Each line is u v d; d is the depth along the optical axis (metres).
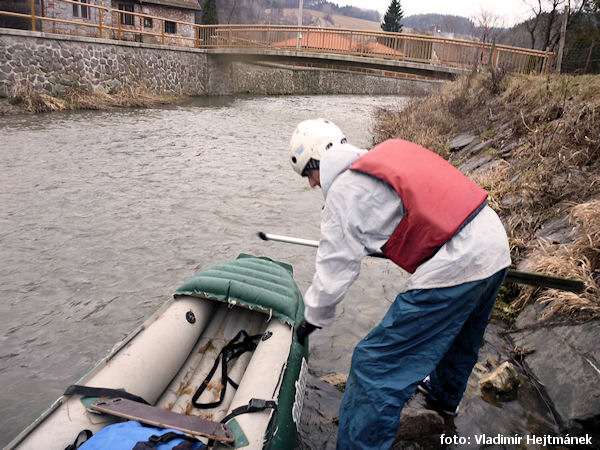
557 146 5.75
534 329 3.44
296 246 5.62
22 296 4.19
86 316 3.93
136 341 2.61
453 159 8.77
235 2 56.19
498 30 19.39
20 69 14.30
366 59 21.16
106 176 8.05
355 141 12.66
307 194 7.77
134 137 11.52
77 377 3.19
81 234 5.61
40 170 8.10
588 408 2.62
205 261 5.08
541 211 4.78
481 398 2.94
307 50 22.50
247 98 24.84
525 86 10.12
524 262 4.11
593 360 2.86
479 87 12.95
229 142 11.84
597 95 6.71
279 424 2.22
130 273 4.72
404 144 2.12
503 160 6.51
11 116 12.92
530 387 3.03
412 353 2.09
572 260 3.53
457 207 1.96
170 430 1.88
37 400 2.95
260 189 7.89
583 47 14.73
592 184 4.54
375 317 4.02
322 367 3.32
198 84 23.19
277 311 2.95
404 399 2.06
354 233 1.92
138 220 6.16
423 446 2.58
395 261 2.13
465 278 1.97
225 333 3.20
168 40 26.50
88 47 16.45
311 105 23.06
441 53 21.02
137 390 2.33
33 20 14.73
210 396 2.72
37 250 5.12
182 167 9.01
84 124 12.72
